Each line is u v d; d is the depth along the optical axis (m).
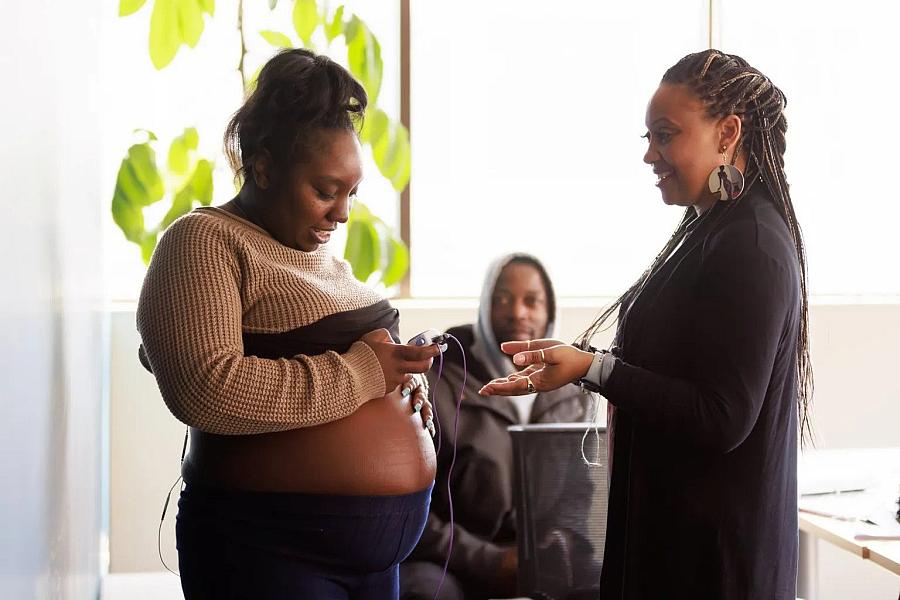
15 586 1.10
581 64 3.96
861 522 2.05
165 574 3.24
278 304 1.35
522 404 2.79
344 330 1.39
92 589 2.38
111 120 3.54
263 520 1.35
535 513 2.40
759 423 1.40
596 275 4.00
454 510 2.70
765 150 1.47
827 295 4.07
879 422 3.88
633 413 1.42
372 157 3.32
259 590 1.35
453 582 2.63
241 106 1.42
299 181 1.34
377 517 1.40
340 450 1.36
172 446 3.54
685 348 1.41
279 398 1.28
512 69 3.95
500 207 3.97
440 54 3.91
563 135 3.97
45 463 1.37
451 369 2.80
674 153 1.45
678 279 1.44
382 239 3.35
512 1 3.93
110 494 3.51
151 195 3.11
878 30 4.05
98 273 2.69
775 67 4.03
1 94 0.98
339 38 3.62
